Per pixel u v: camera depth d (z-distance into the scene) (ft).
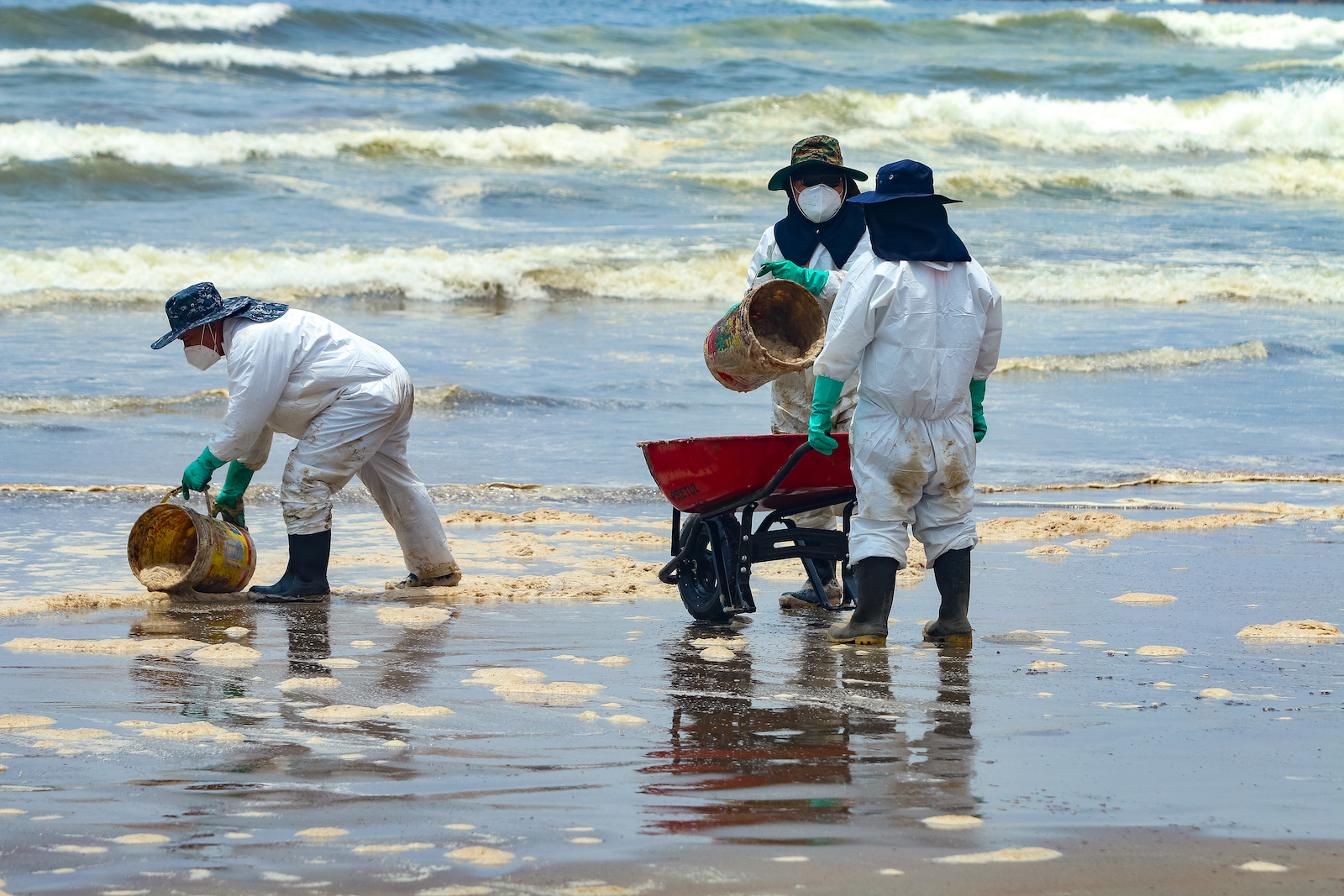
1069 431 71.31
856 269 30.94
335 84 212.02
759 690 26.73
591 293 114.01
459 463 61.26
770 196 156.25
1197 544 45.78
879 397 31.19
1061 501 55.26
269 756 21.59
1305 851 16.90
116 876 15.94
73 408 69.77
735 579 34.01
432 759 21.47
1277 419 74.90
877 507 31.58
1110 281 117.91
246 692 26.30
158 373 80.18
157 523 39.01
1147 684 27.17
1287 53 307.37
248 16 244.22
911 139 196.65
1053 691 26.55
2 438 63.16
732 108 203.41
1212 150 203.62
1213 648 30.55
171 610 35.24
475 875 15.99
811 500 35.53
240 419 36.40
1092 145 200.64
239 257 112.37
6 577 39.37
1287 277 120.26
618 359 88.69
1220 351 92.58
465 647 31.14
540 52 257.34
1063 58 288.92
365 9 333.01
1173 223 152.46
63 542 44.83
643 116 197.77
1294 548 44.93
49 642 30.27
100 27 225.15
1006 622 33.99
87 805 18.83
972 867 16.25
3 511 49.57
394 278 110.63
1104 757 21.66
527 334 97.25
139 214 131.64
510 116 191.01
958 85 248.11
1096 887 15.62
